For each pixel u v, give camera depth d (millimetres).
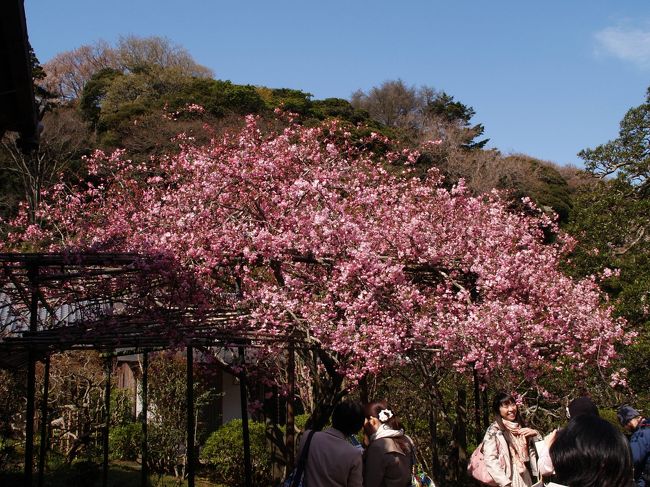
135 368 13320
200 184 7629
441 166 26828
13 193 22641
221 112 26391
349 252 6605
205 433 12883
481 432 7441
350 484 3891
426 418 9273
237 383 13469
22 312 7621
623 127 17812
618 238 13094
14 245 12000
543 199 26969
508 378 7152
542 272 7422
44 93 25656
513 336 6324
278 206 7254
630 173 15391
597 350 7355
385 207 7766
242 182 7484
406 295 6547
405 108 45719
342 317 6762
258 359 7590
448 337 6367
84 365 11719
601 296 11055
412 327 6500
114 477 10109
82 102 32750
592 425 2213
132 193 10703
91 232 9867
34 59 25203
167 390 11320
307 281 7207
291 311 6477
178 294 6520
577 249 12969
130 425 12250
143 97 30531
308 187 6992
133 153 23469
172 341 6074
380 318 6461
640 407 9328
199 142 22781
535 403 9156
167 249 6527
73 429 11422
